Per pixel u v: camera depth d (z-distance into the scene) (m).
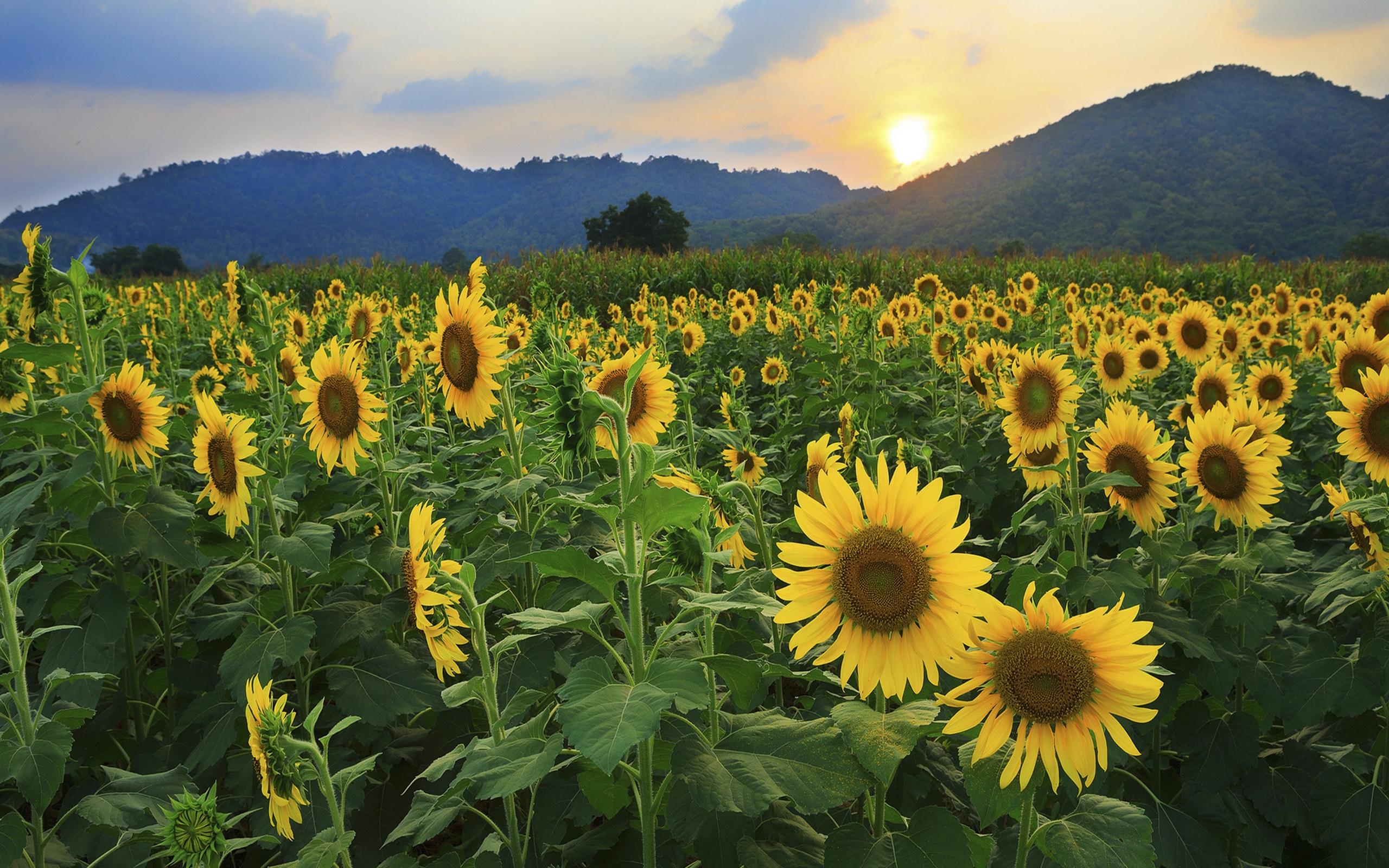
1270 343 10.15
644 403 3.69
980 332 11.45
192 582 4.48
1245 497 3.38
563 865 2.51
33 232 3.57
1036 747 1.71
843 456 4.11
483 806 3.48
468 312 3.50
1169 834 3.11
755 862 1.96
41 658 4.23
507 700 3.05
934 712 1.83
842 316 9.19
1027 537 4.88
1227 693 3.23
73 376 4.21
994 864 2.13
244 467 3.16
